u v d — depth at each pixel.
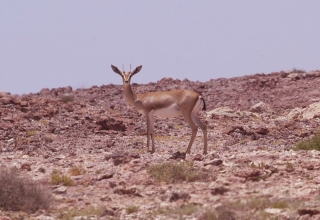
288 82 153.12
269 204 45.78
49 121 100.19
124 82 76.19
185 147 82.19
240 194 49.53
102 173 58.56
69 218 44.81
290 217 42.38
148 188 52.72
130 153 64.88
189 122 72.81
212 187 51.47
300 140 83.44
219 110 115.44
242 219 42.56
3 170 51.94
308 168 57.09
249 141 86.06
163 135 93.69
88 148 81.50
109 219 44.31
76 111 109.81
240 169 56.91
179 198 48.91
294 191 49.91
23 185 49.12
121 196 51.00
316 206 44.78
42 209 47.72
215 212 43.88
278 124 102.06
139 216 44.75
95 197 50.97
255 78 163.25
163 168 56.34
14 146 82.62
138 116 111.50
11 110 106.75
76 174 59.00
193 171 55.81
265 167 56.72
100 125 97.19
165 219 43.72
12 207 47.97
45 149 80.56
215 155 63.66
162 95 74.12
